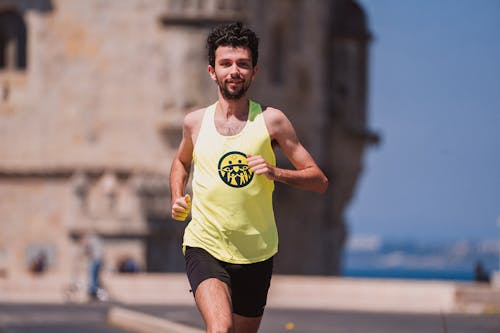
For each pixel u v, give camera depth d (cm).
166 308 5022
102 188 8175
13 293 6444
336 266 9850
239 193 1428
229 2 8156
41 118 8269
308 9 9075
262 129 1435
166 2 8144
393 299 5681
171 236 7894
